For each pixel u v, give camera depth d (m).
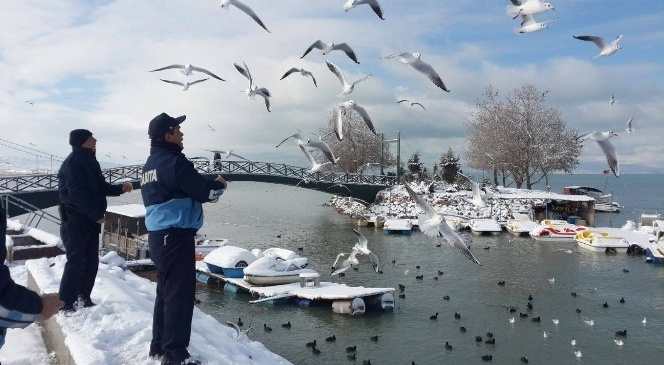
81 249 6.78
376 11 8.20
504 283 31.83
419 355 20.72
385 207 64.44
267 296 27.56
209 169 55.62
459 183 72.31
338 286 28.94
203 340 6.61
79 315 6.55
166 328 5.25
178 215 5.19
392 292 27.06
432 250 43.69
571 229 49.88
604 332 23.48
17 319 3.15
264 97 10.97
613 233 45.75
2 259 3.12
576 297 29.31
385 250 43.75
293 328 23.75
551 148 70.69
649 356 20.70
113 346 5.84
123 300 7.46
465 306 27.30
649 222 53.31
